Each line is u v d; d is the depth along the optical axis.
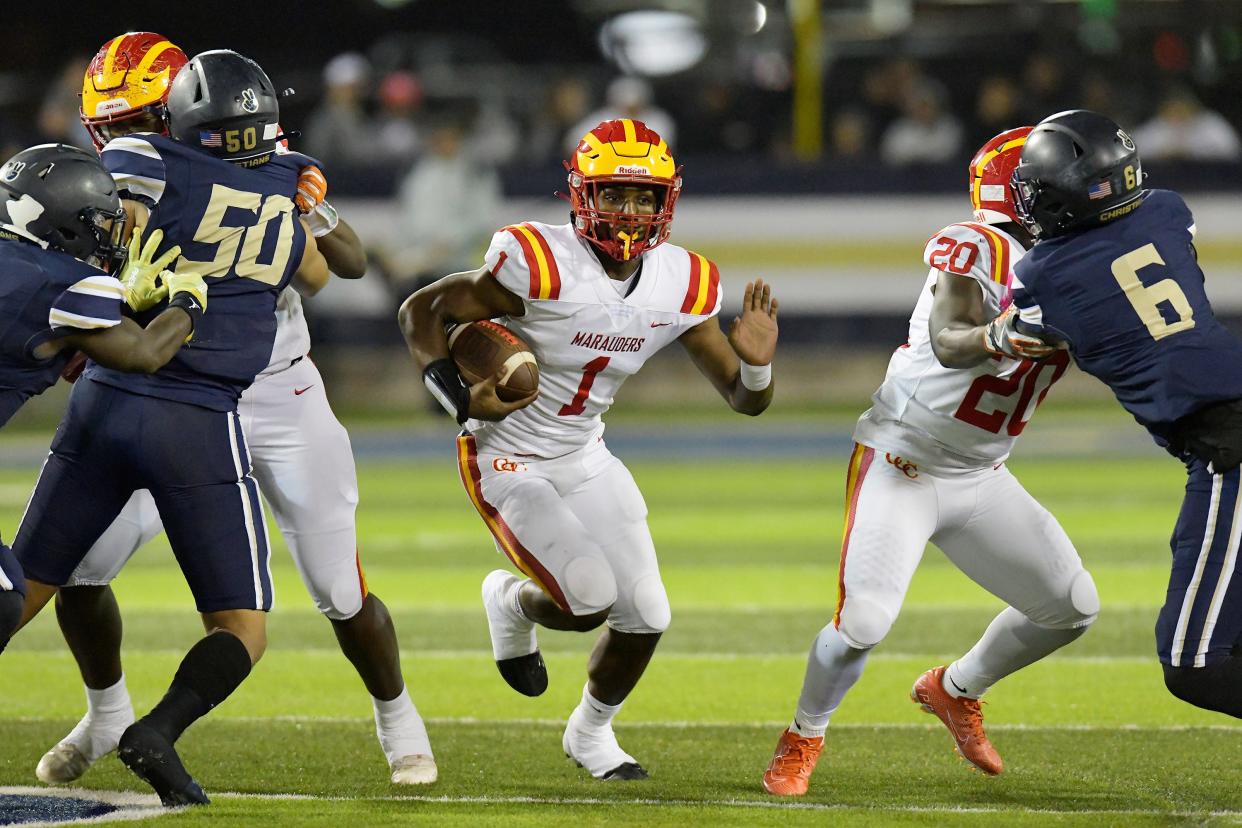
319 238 15.36
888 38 57.69
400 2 63.38
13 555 13.18
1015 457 40.16
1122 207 13.57
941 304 14.16
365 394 50.19
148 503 15.19
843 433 44.91
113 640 15.23
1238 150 53.56
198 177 13.92
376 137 51.41
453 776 15.19
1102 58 54.84
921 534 14.67
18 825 13.20
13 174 12.87
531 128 56.78
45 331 12.79
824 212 49.53
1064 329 13.56
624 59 58.50
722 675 19.84
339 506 14.84
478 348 14.60
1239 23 54.50
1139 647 21.06
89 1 61.25
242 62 14.23
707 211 49.78
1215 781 14.88
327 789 14.63
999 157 14.48
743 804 14.14
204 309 13.51
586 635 22.69
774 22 58.06
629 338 14.89
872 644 14.24
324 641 21.97
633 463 40.38
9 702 18.36
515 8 63.00
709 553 28.45
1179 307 13.41
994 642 15.13
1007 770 15.41
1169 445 13.73
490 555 28.61
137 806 13.95
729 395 15.55
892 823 13.43
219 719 17.56
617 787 14.81
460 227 46.75
